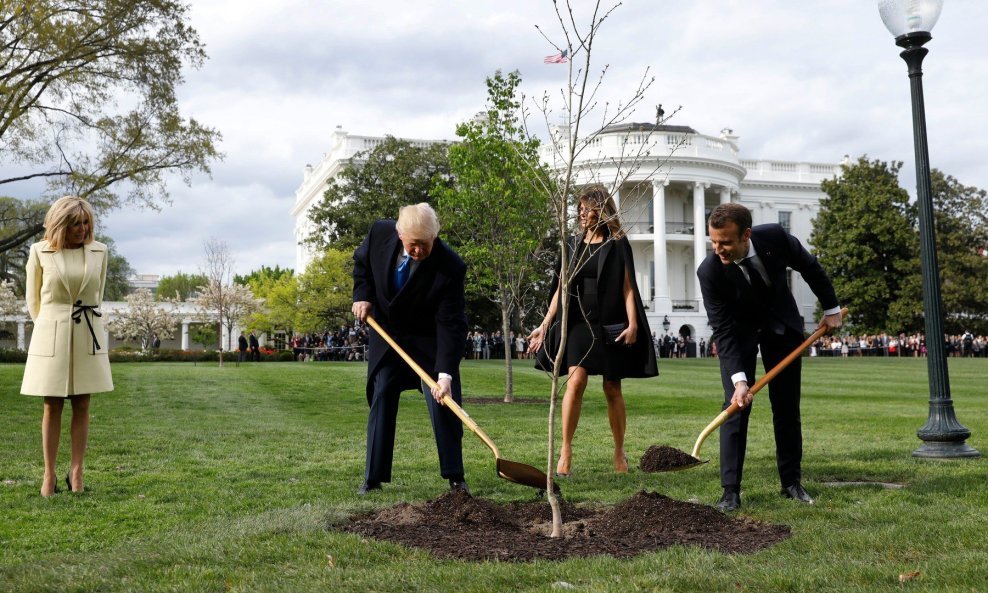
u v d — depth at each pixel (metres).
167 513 4.71
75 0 19.31
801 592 2.95
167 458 6.99
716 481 5.71
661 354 47.88
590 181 6.26
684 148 50.09
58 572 3.28
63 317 5.35
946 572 3.14
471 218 15.61
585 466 6.57
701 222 51.38
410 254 5.16
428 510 4.35
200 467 6.48
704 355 52.12
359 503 4.67
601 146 42.25
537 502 4.84
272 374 21.50
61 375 5.29
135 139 20.25
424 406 12.78
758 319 5.05
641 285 54.38
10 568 3.34
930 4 7.28
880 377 22.92
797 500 4.93
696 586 3.01
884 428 9.45
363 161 55.34
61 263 5.36
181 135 20.58
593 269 6.24
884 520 4.31
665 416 11.24
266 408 12.59
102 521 4.51
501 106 15.44
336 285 42.03
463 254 15.70
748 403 4.79
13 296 50.03
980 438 8.38
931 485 5.42
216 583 3.09
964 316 56.09
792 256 5.04
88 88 19.89
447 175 42.81
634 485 5.60
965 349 49.31
